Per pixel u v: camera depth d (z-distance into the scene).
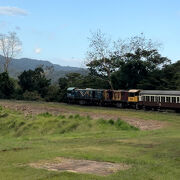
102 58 69.06
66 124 32.19
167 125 30.12
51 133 30.92
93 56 69.88
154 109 46.91
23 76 78.88
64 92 71.81
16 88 80.12
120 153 14.37
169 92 43.72
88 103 60.62
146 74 63.78
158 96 45.25
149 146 16.47
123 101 52.28
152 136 21.17
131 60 64.06
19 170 10.61
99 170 10.88
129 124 30.56
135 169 10.95
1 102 58.47
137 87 61.94
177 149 15.20
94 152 14.53
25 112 45.91
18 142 19.25
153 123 32.03
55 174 9.89
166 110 45.09
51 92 75.19
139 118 36.00
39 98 74.06
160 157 13.34
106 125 29.91
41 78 80.19
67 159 12.80
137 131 26.22
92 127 29.97
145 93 47.91
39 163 11.95
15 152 14.46
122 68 64.56
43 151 14.89
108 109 48.81
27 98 73.12
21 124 35.41
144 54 64.94
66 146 17.02
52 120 33.84
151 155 13.87
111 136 22.27
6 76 77.19
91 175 9.84
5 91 76.88
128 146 16.67
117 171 10.70
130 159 12.80
